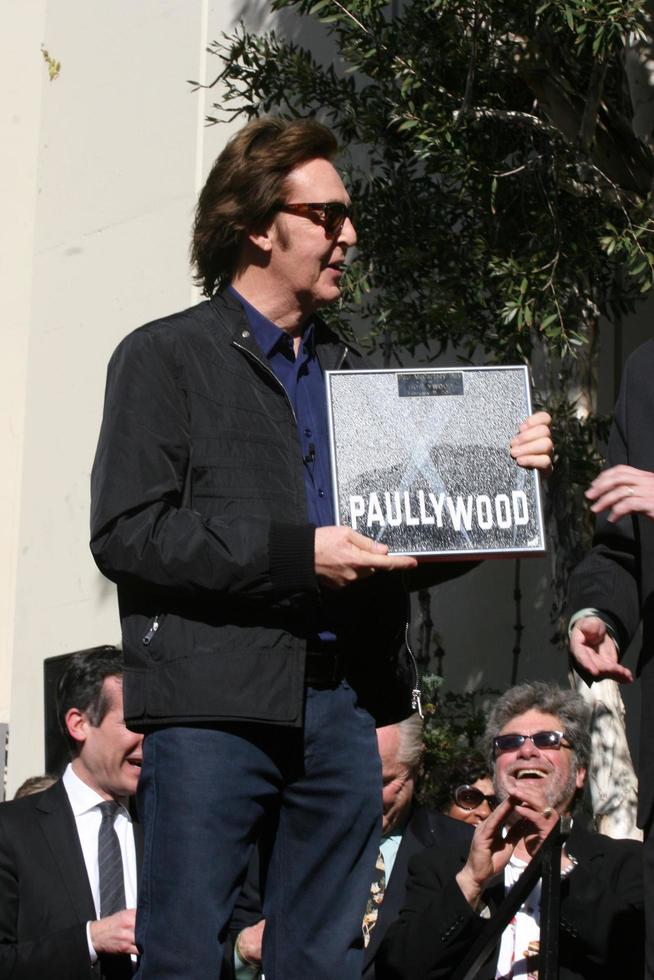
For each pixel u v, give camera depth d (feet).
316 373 11.57
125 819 16.96
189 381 10.69
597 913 14.08
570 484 22.59
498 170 22.11
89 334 35.63
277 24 32.01
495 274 21.01
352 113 23.58
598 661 11.46
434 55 21.91
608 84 23.66
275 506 10.62
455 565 11.59
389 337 24.48
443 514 10.64
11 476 37.14
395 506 10.62
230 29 33.19
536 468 10.72
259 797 10.36
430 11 21.66
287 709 10.12
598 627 11.49
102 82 36.40
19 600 36.06
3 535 36.91
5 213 38.09
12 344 37.70
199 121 33.63
